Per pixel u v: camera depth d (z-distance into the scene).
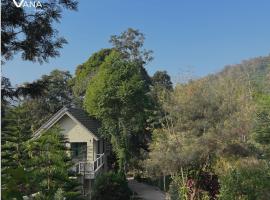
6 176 2.79
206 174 20.09
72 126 31.53
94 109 32.81
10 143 19.70
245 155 19.34
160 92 28.09
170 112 21.03
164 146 20.22
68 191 18.88
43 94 8.70
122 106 32.50
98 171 29.98
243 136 19.98
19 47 7.79
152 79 50.00
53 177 17.41
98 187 24.81
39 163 17.80
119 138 32.75
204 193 19.95
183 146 19.67
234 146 19.28
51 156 18.25
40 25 7.84
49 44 8.20
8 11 7.33
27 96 8.52
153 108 32.69
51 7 8.01
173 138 20.31
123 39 45.00
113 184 24.77
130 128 32.69
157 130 22.61
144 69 44.91
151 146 23.31
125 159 32.81
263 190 15.47
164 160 19.48
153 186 32.56
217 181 19.89
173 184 22.52
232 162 18.42
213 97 21.03
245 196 15.45
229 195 15.70
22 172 2.81
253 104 23.08
